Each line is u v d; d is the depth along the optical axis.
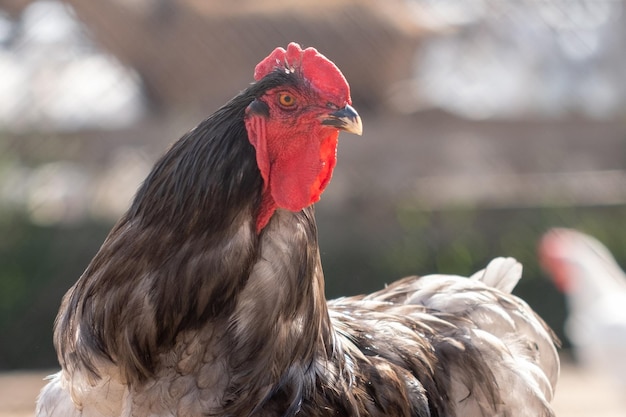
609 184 27.19
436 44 26.77
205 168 8.00
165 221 8.08
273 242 8.34
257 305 8.27
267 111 8.26
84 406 8.74
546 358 11.27
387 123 26.50
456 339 10.20
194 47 25.39
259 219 8.27
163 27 25.17
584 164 27.31
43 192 25.23
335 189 26.08
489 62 27.08
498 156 26.97
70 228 24.88
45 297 24.28
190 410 8.32
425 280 11.46
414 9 26.16
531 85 27.27
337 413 8.63
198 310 8.13
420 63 26.88
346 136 26.14
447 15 26.50
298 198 8.30
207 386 8.32
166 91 25.72
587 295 20.08
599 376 19.72
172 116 25.75
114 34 25.06
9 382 21.42
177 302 8.08
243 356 8.28
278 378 8.40
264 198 8.26
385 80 26.36
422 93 27.06
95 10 24.72
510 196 26.81
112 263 8.22
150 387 8.38
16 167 25.08
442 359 9.97
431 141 26.56
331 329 8.90
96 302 8.28
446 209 26.23
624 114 27.36
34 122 25.36
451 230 26.08
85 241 24.77
